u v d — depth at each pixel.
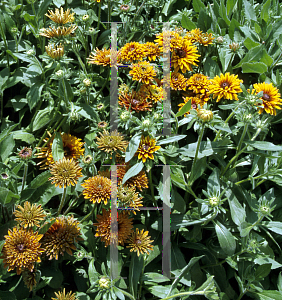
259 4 2.78
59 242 1.58
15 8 2.26
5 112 2.37
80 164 1.70
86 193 1.66
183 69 2.08
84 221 1.91
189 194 2.02
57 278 1.70
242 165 1.94
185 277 1.76
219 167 2.11
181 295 1.60
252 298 1.99
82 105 1.94
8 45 2.25
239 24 2.39
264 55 2.15
